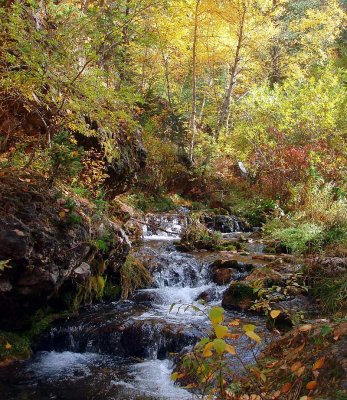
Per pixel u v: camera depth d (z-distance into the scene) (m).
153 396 4.21
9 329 5.24
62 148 5.85
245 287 6.48
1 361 4.85
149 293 6.99
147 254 8.51
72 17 6.49
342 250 7.50
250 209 13.27
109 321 5.80
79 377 4.69
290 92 16.67
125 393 4.29
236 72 20.05
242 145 16.44
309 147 13.40
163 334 5.39
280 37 21.45
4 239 4.68
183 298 7.05
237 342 4.96
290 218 10.87
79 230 5.62
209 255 8.84
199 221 11.51
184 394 4.19
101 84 6.41
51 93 6.09
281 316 5.31
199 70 20.06
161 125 16.69
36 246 4.97
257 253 9.09
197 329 5.46
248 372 3.53
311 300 5.88
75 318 5.93
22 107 6.45
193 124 16.22
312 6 23.47
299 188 11.97
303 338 3.35
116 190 8.86
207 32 17.12
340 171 12.65
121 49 8.28
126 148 8.80
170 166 14.16
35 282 5.03
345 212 9.59
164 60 16.92
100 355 5.40
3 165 5.53
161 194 13.30
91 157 7.67
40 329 5.47
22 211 5.05
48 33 5.90
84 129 6.59
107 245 6.40
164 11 8.98
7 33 5.57
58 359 5.20
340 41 24.61
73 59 5.95
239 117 17.64
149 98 16.78
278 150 13.89
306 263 6.67
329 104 14.58
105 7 6.81
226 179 15.56
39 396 4.19
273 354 3.63
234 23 16.98
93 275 6.39
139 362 5.18
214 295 7.02
